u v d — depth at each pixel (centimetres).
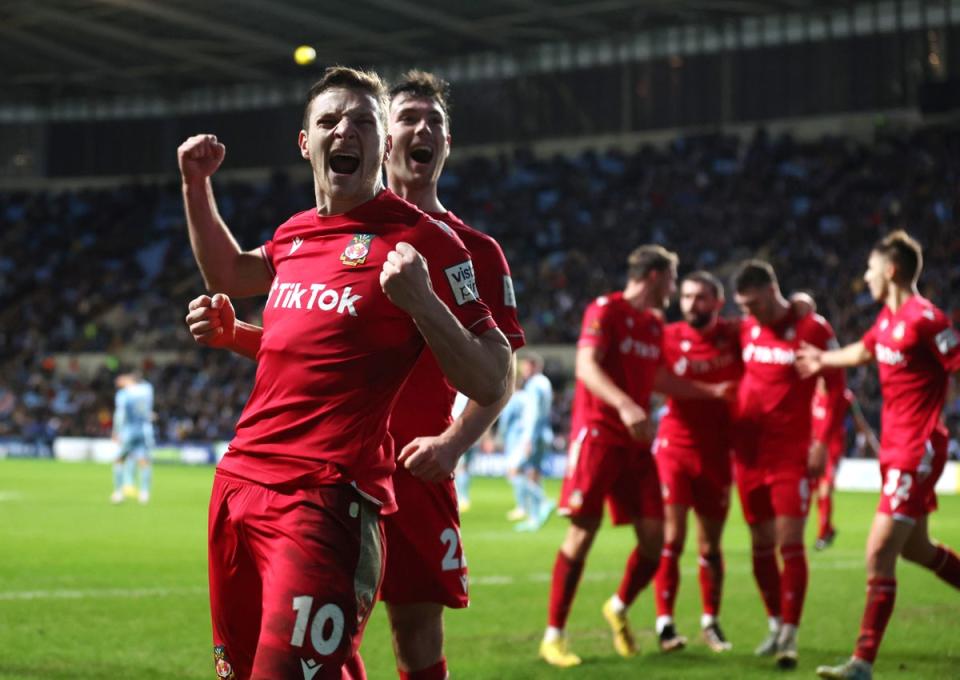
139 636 914
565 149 4744
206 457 4012
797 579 830
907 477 770
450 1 4038
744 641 927
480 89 4778
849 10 4088
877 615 756
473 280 425
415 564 523
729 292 3969
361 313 411
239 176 5231
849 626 988
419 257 389
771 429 873
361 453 412
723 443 904
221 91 5247
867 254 3859
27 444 4419
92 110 5441
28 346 4872
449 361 395
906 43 4003
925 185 3994
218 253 493
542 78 4656
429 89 565
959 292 3603
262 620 398
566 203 4556
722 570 912
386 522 522
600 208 4475
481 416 432
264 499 409
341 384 410
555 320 4072
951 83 3781
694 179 4334
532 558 1473
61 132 5450
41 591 1148
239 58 4781
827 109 4150
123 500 2383
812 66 4172
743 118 4300
